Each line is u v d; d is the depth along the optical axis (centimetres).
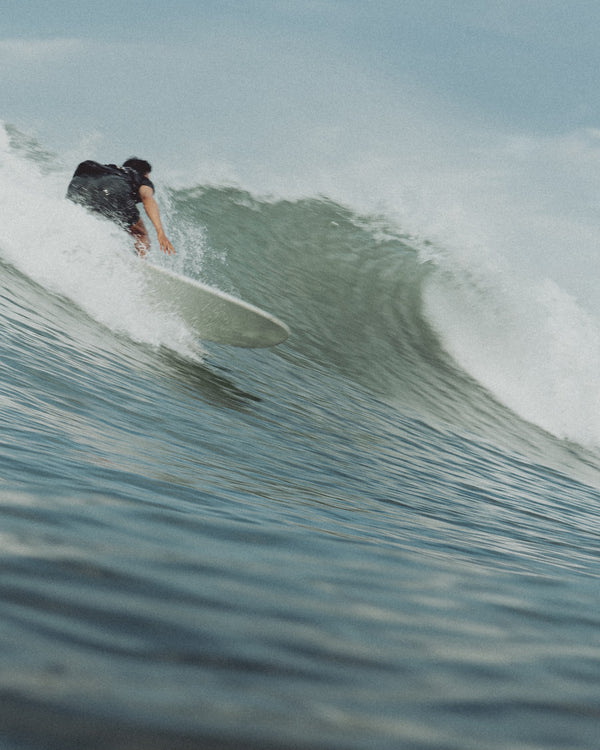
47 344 1023
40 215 1398
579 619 371
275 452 931
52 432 636
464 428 1655
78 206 1409
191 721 198
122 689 210
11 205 1420
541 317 2562
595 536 930
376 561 429
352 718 214
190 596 302
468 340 2381
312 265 2639
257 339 1380
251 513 510
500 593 401
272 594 325
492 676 265
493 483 1182
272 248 2705
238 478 699
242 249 2631
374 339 2169
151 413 900
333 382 1636
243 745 190
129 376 1049
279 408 1238
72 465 525
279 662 249
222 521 455
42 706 193
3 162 2059
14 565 299
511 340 2445
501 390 2100
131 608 277
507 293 2659
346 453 1076
